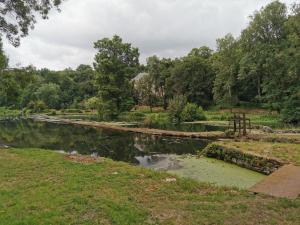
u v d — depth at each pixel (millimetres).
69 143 26219
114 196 8820
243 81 65000
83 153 21312
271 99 46562
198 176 13562
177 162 17078
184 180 10773
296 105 39938
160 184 10242
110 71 52312
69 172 11711
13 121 56250
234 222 6957
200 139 25891
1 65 28188
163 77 77938
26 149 18078
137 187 9805
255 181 12562
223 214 7430
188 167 15594
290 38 40719
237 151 16062
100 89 52562
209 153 18328
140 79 77000
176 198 8797
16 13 18516
